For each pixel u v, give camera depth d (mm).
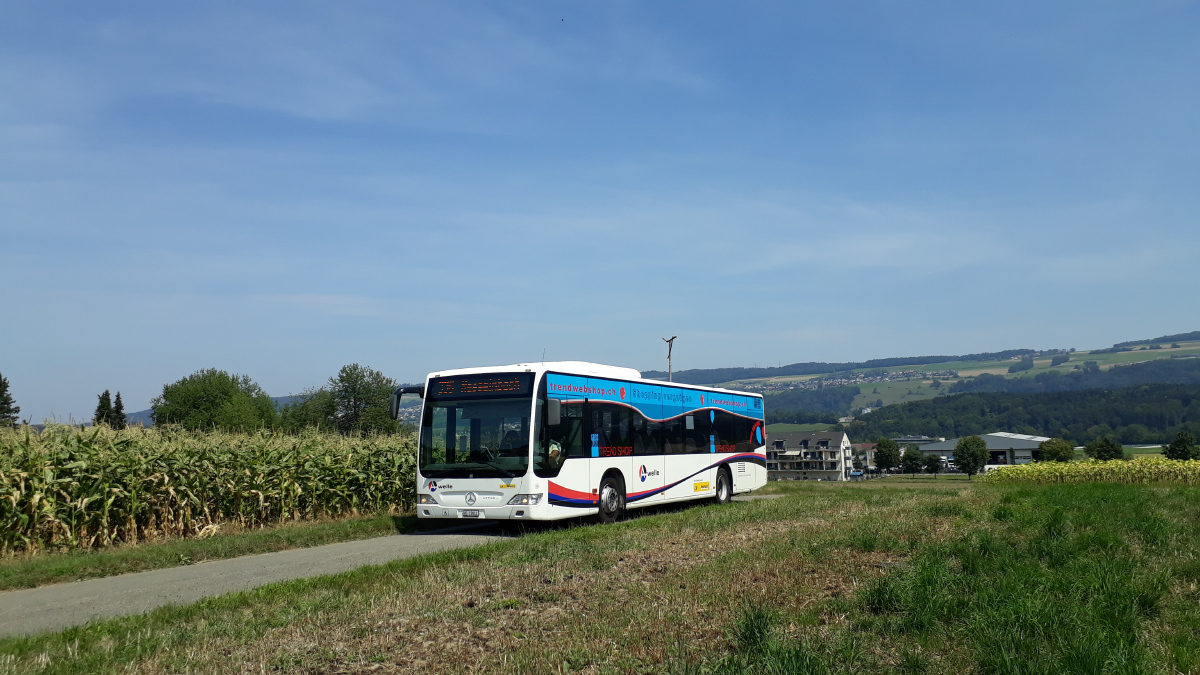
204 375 74375
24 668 6648
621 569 10375
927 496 21250
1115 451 104062
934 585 7973
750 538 12875
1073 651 5859
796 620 7379
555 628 7527
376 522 17375
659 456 19422
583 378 17250
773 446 141000
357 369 67438
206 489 16625
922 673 5941
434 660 6668
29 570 11852
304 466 18531
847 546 11523
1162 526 11977
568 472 16359
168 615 8562
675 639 6941
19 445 14266
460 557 11828
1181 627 6957
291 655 6934
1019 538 11562
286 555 13945
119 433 16109
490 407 16141
